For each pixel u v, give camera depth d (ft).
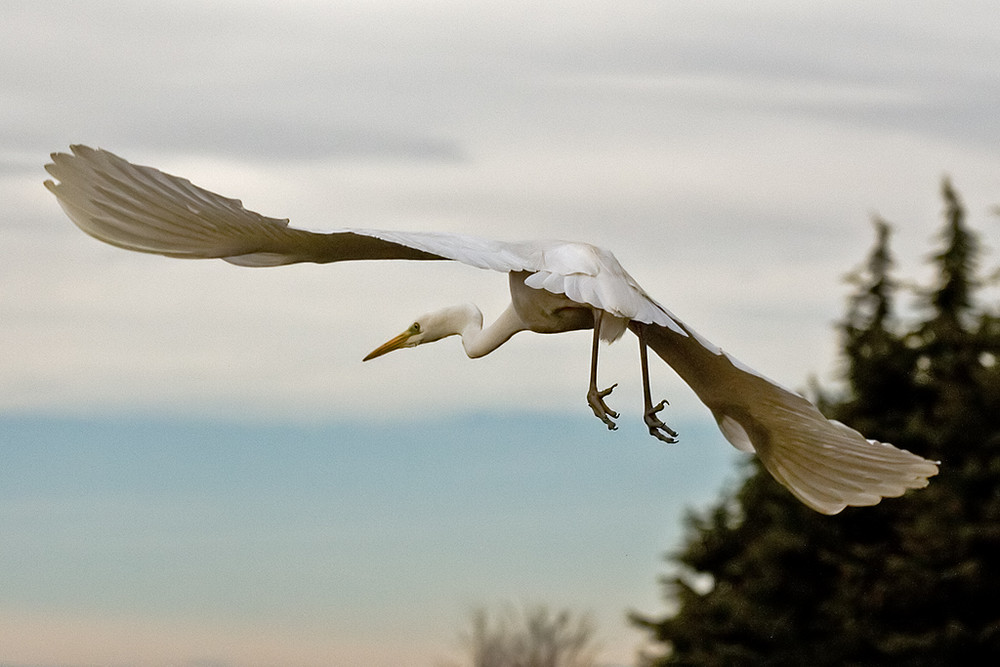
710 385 29.04
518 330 31.73
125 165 23.25
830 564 99.25
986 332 104.12
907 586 92.68
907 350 104.88
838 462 29.73
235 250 25.40
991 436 95.66
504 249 24.07
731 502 107.14
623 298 23.62
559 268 23.80
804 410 28.53
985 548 91.86
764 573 100.12
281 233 24.90
